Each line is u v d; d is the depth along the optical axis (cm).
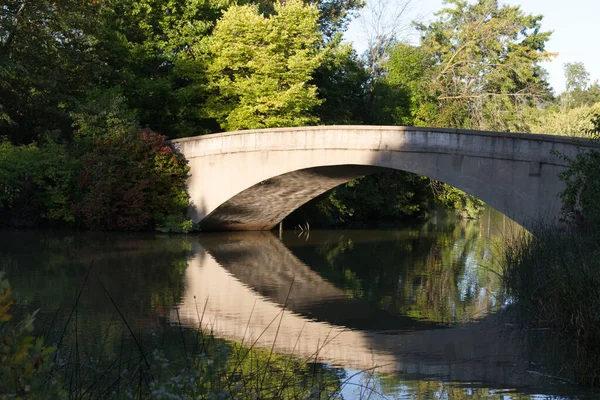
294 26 2939
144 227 2575
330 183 2544
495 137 1892
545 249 1253
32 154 2539
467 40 3872
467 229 3180
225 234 2650
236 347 952
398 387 796
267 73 2889
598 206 1288
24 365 446
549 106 3831
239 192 2466
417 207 3844
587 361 870
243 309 1242
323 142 2266
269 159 2395
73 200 2536
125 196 2473
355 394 761
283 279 1606
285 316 1201
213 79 2970
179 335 1002
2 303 446
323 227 3197
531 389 791
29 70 2738
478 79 3847
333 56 3531
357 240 2566
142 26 3045
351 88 3678
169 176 2536
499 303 1323
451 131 1975
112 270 1619
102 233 2423
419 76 3888
